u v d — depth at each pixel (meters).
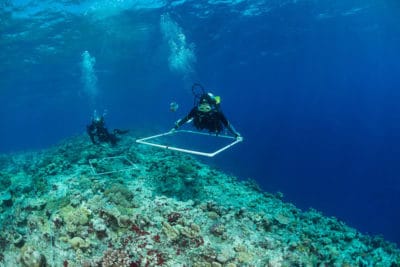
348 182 42.97
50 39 25.33
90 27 24.41
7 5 18.36
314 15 29.48
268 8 26.28
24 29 22.30
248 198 8.88
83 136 17.05
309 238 7.16
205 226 6.53
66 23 22.73
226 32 31.61
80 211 6.27
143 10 23.06
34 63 30.75
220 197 8.41
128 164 10.09
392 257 7.68
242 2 24.30
